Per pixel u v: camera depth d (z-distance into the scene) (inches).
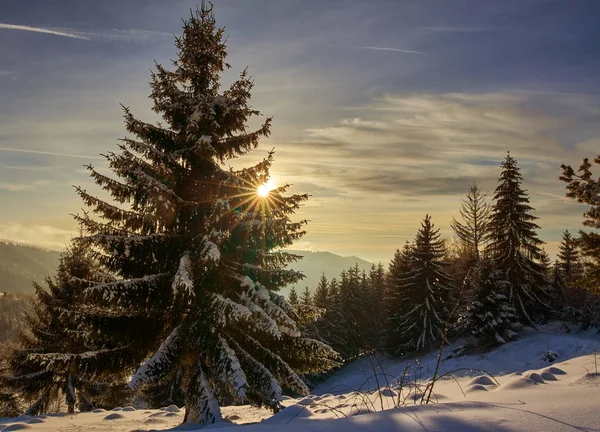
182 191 425.4
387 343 1537.9
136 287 360.2
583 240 583.5
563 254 1642.5
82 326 367.9
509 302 1192.2
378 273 2426.2
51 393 815.7
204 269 389.7
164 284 378.0
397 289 1545.3
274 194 431.8
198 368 368.2
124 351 392.8
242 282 389.1
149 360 350.0
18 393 839.1
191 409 351.3
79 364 373.4
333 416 213.2
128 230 410.0
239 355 378.3
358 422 133.7
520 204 1235.2
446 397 215.0
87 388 773.9
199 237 393.1
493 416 126.0
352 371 1505.9
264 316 359.6
